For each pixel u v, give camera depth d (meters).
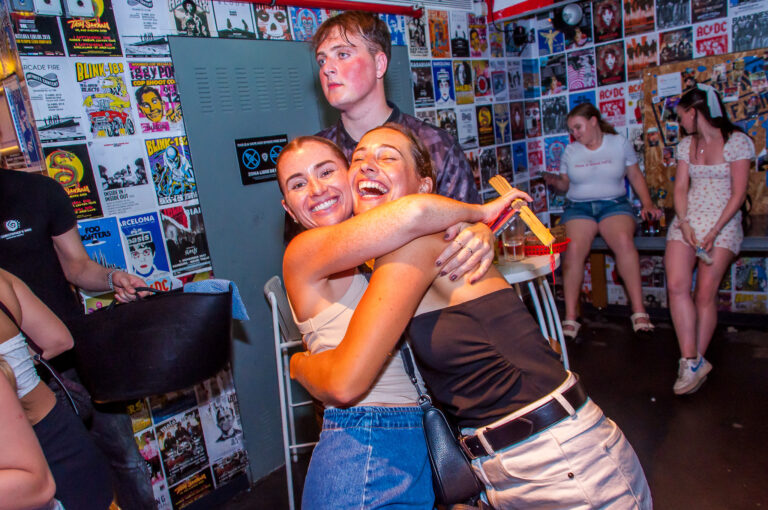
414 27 3.36
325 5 2.81
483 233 1.11
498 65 4.01
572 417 1.06
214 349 1.63
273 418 2.66
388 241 0.97
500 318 1.09
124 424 2.00
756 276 3.63
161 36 2.25
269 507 2.41
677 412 2.77
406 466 1.08
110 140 2.14
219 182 2.43
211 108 2.40
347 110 1.81
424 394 1.17
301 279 1.10
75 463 1.20
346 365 0.98
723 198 2.82
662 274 3.99
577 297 3.81
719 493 2.16
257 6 2.57
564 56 4.21
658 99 3.81
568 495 1.04
